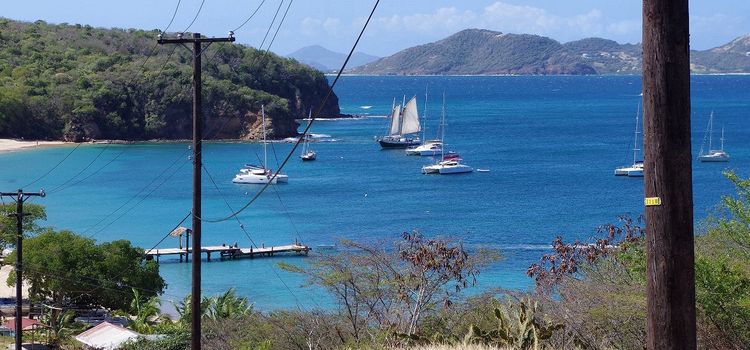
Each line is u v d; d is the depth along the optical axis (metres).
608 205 101.25
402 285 25.66
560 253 27.67
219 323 34.12
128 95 185.75
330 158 156.62
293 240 82.06
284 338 27.34
